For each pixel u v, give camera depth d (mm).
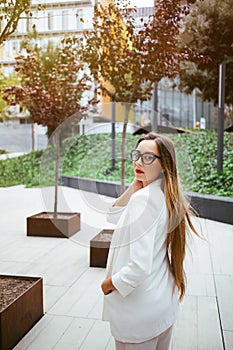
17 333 2463
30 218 5539
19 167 13172
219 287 3525
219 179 7918
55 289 3434
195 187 7961
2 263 4227
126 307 1599
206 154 9188
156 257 1639
